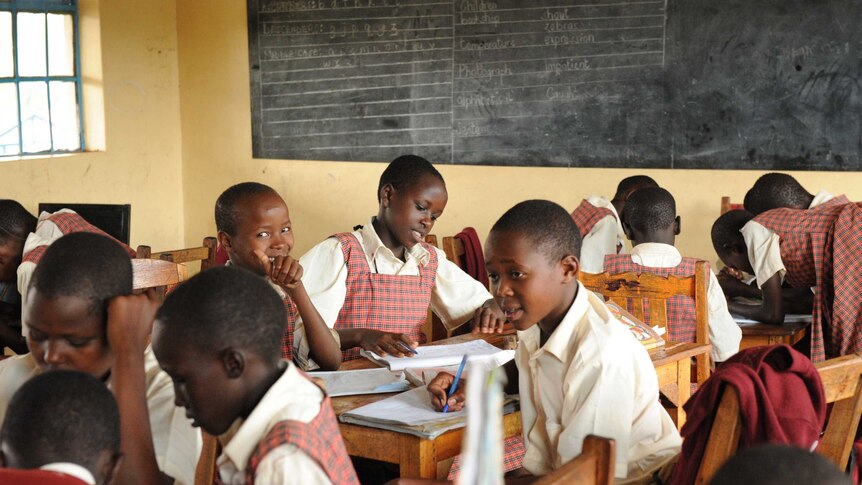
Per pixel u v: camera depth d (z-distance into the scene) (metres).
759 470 0.92
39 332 1.31
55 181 5.06
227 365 1.08
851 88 4.08
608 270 2.89
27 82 5.06
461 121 5.00
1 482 0.94
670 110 4.47
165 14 5.75
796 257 2.94
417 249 2.61
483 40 4.88
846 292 2.81
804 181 4.22
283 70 5.49
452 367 2.02
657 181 4.54
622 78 4.56
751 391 1.29
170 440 1.40
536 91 4.78
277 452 1.01
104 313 1.30
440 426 1.64
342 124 5.36
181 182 5.96
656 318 2.47
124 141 5.54
